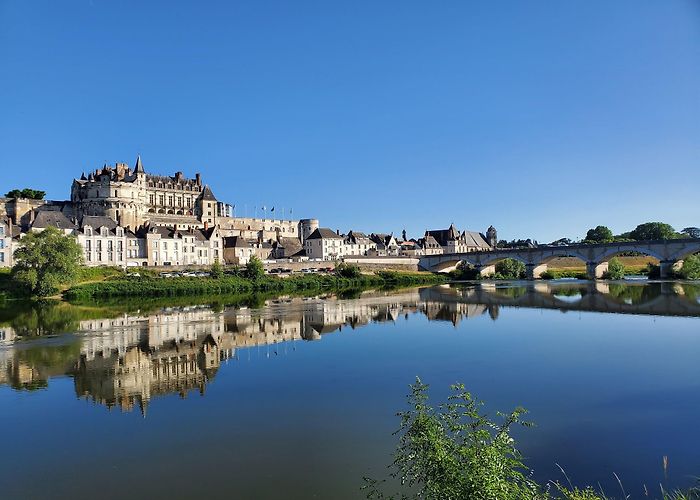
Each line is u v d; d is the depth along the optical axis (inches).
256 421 1095.6
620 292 4072.3
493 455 566.9
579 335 2042.3
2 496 789.2
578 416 1067.3
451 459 572.7
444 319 2645.2
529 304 3329.2
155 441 995.9
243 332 2310.5
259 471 859.4
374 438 987.3
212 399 1259.2
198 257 6648.6
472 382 1352.1
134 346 1973.4
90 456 932.0
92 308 3474.4
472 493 527.5
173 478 840.3
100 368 1605.6
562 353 1696.6
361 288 5698.8
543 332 2139.5
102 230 5679.1
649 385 1289.4
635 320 2438.5
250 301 3986.2
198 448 958.4
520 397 1211.2
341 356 1733.5
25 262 4042.8
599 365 1514.5
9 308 3494.1
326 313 3024.1
